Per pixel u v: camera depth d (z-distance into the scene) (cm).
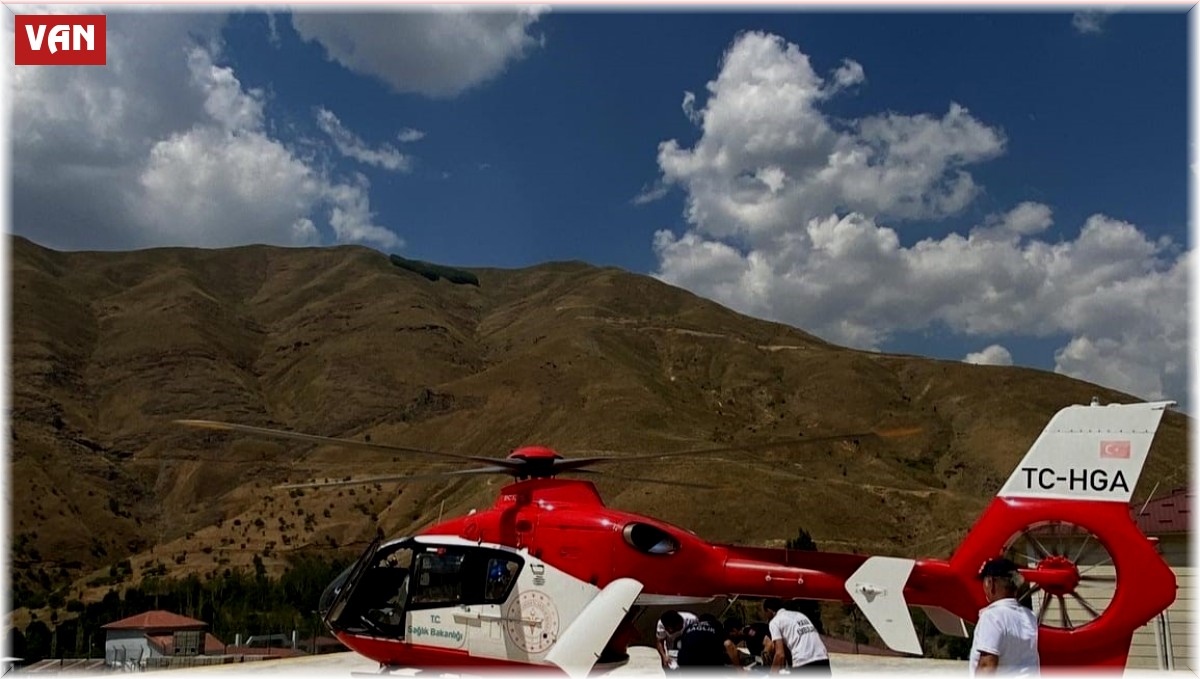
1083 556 1273
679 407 15525
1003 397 15562
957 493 11881
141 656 5000
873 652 2489
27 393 17075
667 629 1237
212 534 11969
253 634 6712
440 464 14025
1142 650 2030
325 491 12788
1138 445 1234
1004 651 825
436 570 1367
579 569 1287
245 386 19550
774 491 9494
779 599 1260
